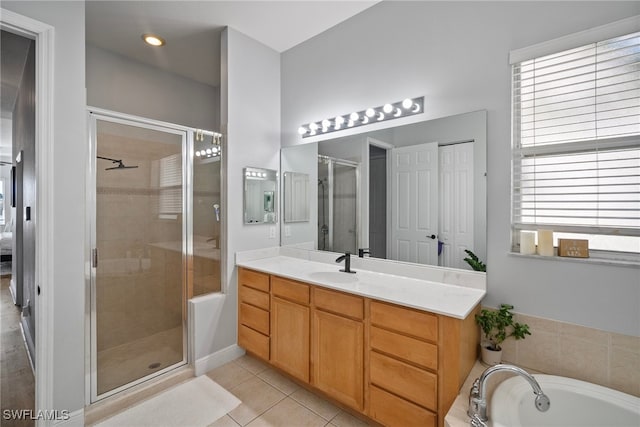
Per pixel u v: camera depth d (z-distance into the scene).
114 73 2.95
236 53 2.61
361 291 1.79
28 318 2.69
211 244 2.60
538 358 1.67
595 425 1.39
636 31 1.40
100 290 2.02
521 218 1.79
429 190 2.04
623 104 1.49
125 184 2.14
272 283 2.33
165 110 3.35
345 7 2.34
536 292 1.68
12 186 3.95
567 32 1.57
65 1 1.71
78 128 1.77
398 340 1.62
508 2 1.75
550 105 1.68
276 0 2.21
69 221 1.74
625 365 1.45
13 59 2.70
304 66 2.83
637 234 1.47
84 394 1.84
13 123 3.97
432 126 2.03
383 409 1.67
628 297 1.44
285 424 1.83
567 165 1.64
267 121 2.90
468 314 1.49
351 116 2.43
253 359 2.63
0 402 1.99
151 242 2.27
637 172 1.46
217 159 2.63
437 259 2.01
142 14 2.33
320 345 1.99
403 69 2.18
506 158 1.77
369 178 2.36
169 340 2.35
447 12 1.97
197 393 2.14
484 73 1.83
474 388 1.30
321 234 2.67
